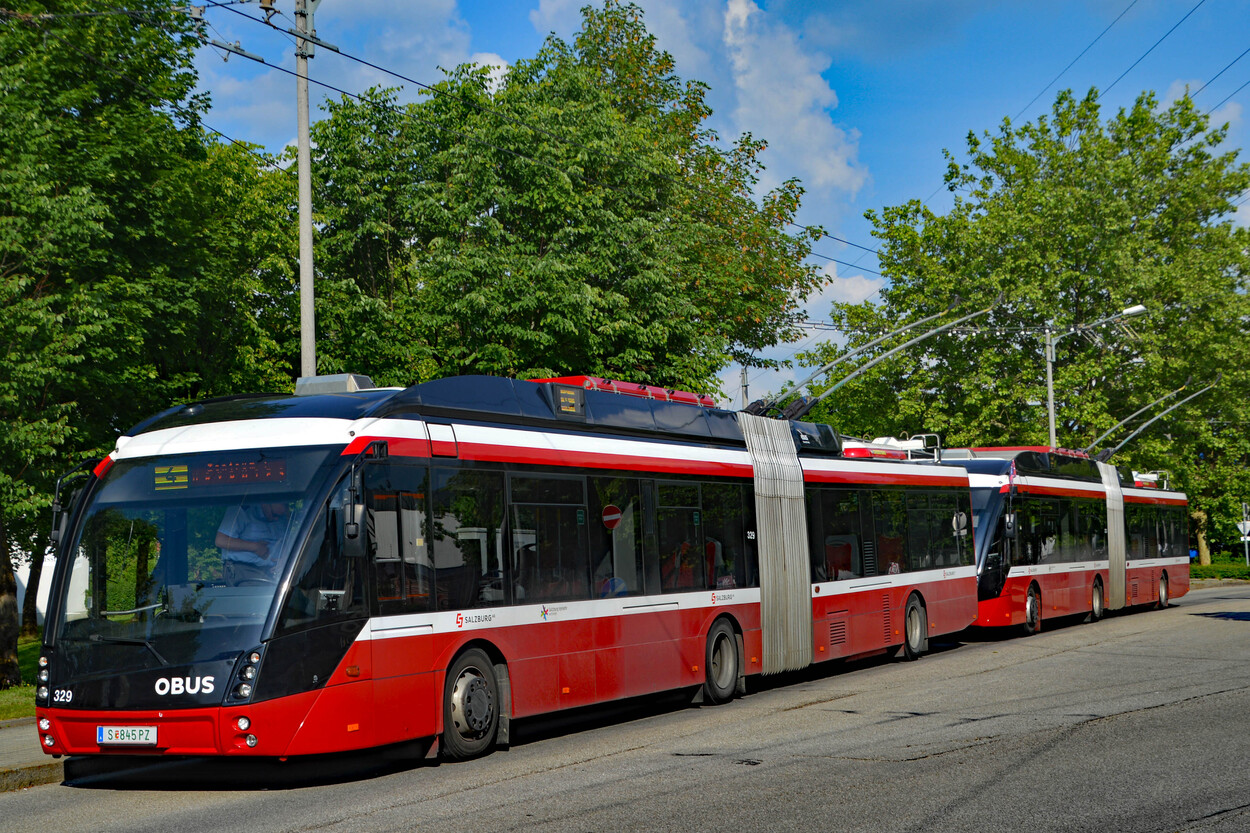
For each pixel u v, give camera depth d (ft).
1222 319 150.51
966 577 74.28
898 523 66.80
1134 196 153.38
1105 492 100.58
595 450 42.80
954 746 33.47
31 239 58.85
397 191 89.92
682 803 26.50
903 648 65.92
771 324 139.03
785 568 54.65
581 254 81.15
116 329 62.13
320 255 87.61
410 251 92.58
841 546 60.29
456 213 81.25
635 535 44.39
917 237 156.76
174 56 69.92
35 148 59.72
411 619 33.65
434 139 88.94
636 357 83.35
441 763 34.88
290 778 31.63
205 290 68.13
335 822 25.98
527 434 39.83
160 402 72.08
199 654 30.27
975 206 158.61
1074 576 91.15
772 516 54.19
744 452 52.90
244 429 33.27
